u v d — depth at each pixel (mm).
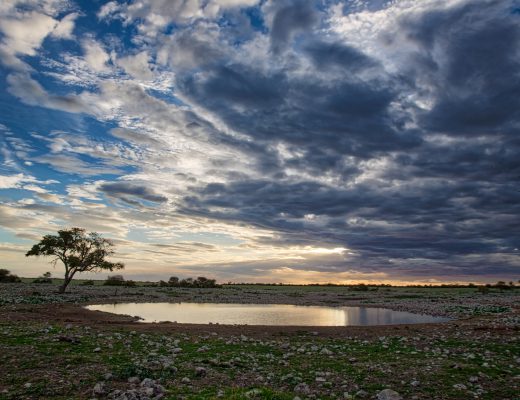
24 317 31703
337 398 13180
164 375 15008
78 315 37219
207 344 22781
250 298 80688
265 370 16750
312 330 30641
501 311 46781
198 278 137375
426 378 15773
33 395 12211
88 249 70000
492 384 14930
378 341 25359
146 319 39469
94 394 12438
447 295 94438
